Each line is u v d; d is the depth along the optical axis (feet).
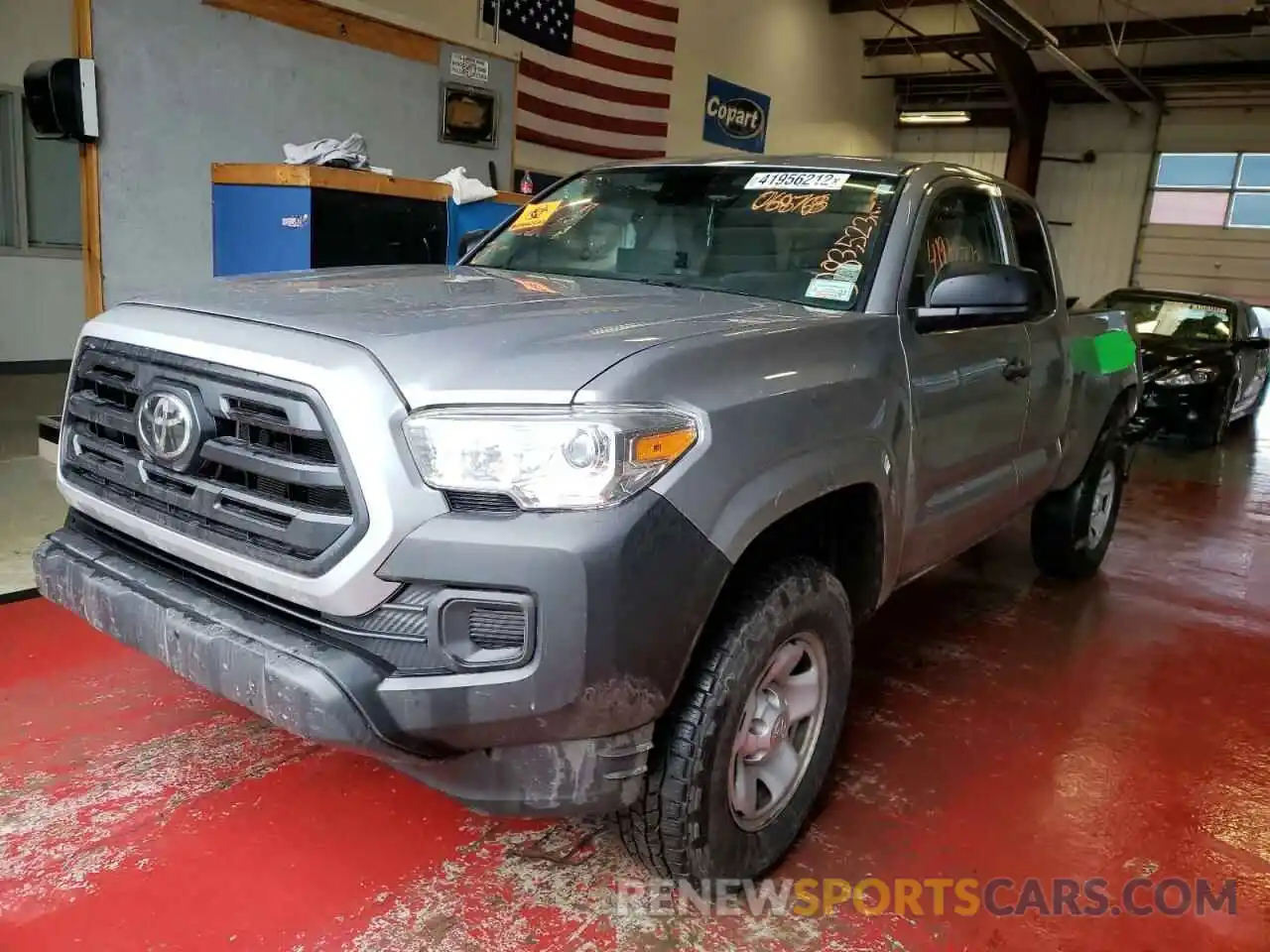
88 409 7.50
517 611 5.88
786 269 9.68
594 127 39.40
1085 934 7.82
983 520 11.59
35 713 9.80
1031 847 9.00
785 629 7.49
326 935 7.11
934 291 9.21
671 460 6.24
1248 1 47.88
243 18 20.81
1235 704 12.53
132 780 8.82
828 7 57.77
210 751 9.40
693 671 7.02
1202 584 17.78
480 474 5.83
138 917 7.13
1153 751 11.09
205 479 6.68
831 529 8.75
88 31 18.80
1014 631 14.73
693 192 10.99
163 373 6.81
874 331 8.72
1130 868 8.79
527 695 5.84
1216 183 61.31
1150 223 63.77
